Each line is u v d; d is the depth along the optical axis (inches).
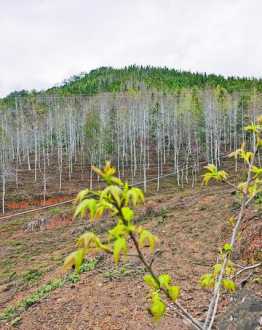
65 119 2642.7
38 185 1723.7
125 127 2410.2
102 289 357.7
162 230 567.5
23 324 334.0
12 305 410.3
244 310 212.8
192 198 868.0
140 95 2822.3
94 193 60.2
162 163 2106.3
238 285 269.4
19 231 1023.0
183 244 466.3
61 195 1530.5
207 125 2155.5
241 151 92.9
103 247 60.5
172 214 697.6
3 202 1364.4
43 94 3786.9
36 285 474.3
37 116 2696.9
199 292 305.1
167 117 2482.8
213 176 91.6
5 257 769.6
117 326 285.0
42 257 721.0
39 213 1233.4
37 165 2186.3
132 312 301.4
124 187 62.0
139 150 2406.5
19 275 599.5
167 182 1688.0
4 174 1669.5
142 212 786.8
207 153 1972.2
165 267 378.3
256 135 92.0
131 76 4719.5
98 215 59.6
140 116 2484.0
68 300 355.3
